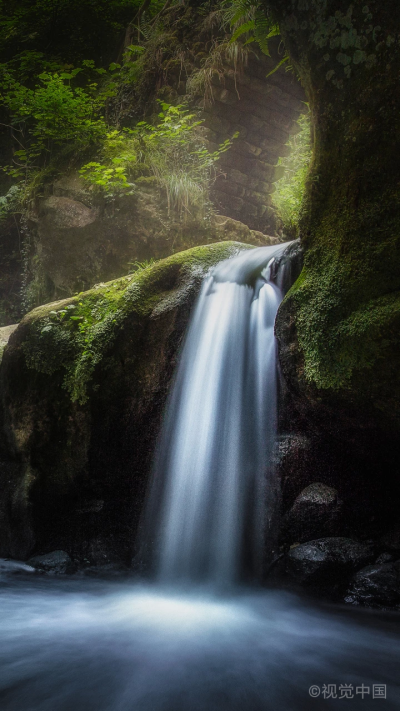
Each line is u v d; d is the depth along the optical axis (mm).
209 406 3898
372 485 3641
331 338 3039
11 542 4449
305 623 3010
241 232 6738
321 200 3244
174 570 3807
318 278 3174
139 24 8945
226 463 3785
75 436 4293
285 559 3572
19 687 2188
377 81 2871
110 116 8180
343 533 3602
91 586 3816
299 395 3367
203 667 2406
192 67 7266
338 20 2973
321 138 3205
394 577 3293
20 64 10648
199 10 7441
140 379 4148
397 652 2613
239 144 7465
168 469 4035
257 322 3807
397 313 2697
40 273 7430
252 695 2141
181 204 6383
